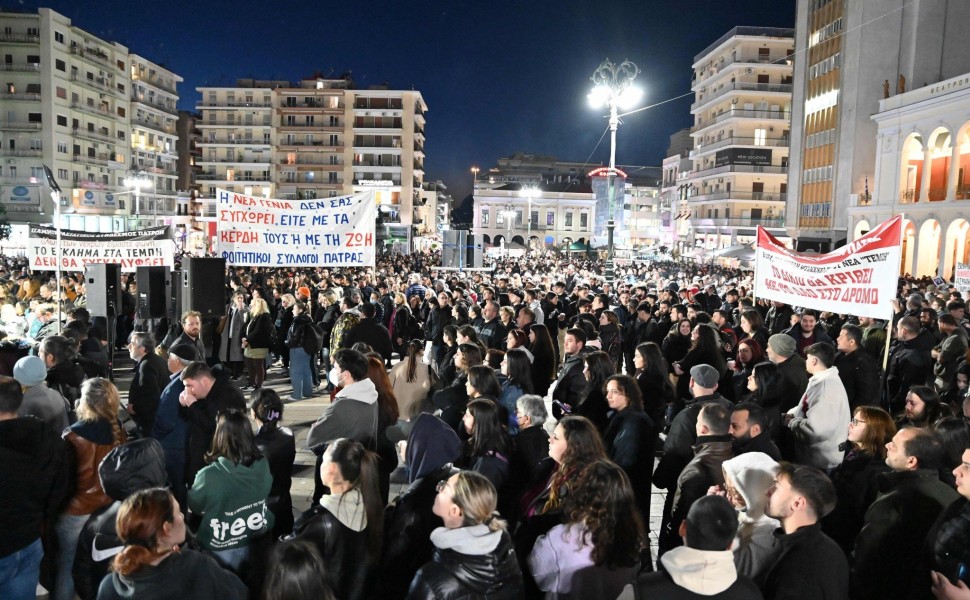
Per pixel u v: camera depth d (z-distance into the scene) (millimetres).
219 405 5508
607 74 23172
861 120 44531
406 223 78938
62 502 4555
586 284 22141
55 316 10281
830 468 5520
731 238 64188
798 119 51969
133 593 3053
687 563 2977
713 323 10578
